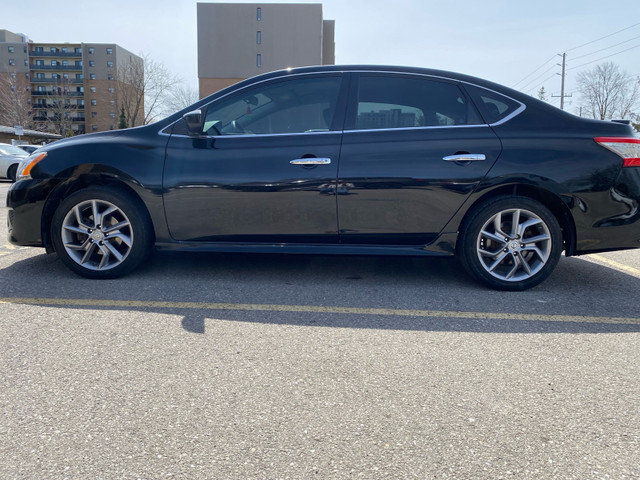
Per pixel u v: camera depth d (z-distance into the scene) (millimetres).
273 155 3650
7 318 2939
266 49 66250
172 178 3682
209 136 3744
